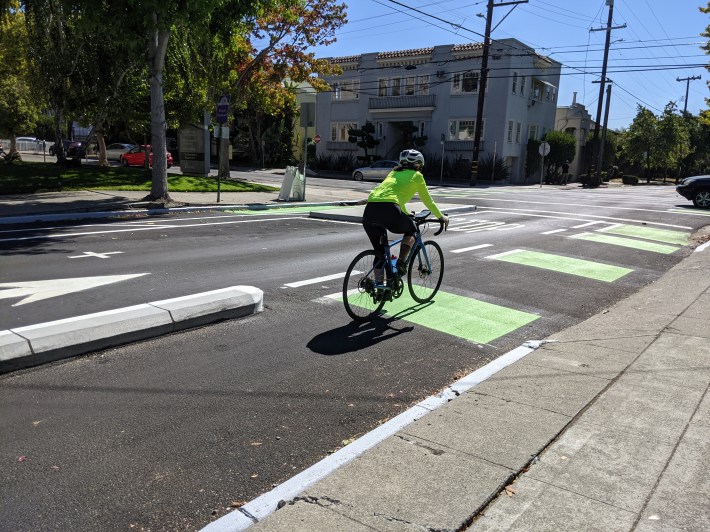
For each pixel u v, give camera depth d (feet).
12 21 81.97
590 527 8.88
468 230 46.14
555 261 33.81
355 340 18.92
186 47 63.72
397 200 20.01
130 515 9.65
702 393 14.05
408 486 9.95
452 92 142.51
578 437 11.81
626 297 26.17
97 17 46.88
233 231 41.27
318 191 81.35
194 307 19.43
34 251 31.24
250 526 8.97
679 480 10.19
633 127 185.98
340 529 8.79
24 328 16.58
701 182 68.59
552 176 156.25
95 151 169.07
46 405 13.43
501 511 9.30
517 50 135.54
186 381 15.08
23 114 107.34
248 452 11.78
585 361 16.67
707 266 31.81
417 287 23.36
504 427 12.25
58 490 10.25
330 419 13.39
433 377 16.16
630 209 66.59
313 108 62.49
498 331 20.56
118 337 17.28
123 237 36.91
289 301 23.02
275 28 81.05
